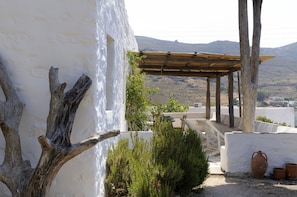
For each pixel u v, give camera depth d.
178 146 4.98
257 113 16.89
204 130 12.12
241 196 5.00
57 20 3.84
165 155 4.73
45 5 3.84
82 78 3.65
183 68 12.12
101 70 4.21
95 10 3.84
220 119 14.26
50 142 3.15
